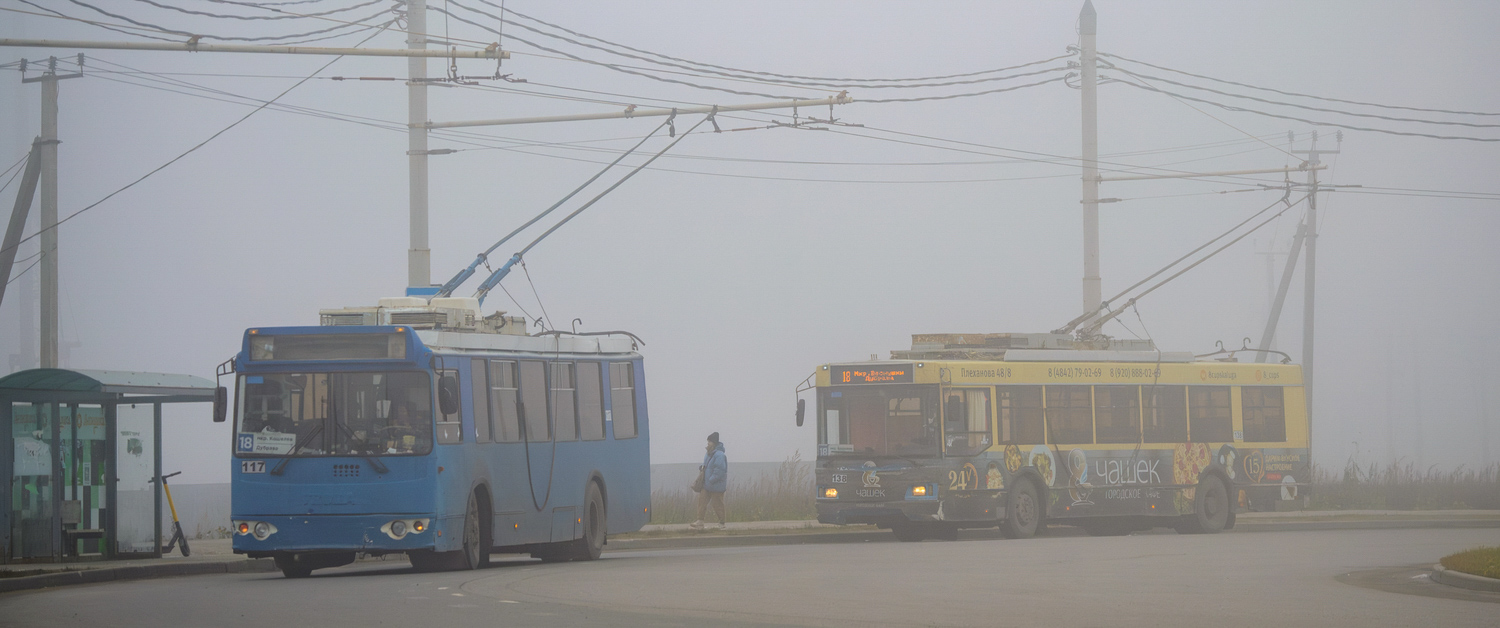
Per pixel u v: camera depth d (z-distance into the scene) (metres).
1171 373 56.84
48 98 66.69
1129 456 55.06
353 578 34.44
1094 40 69.31
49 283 66.31
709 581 31.61
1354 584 30.56
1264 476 59.31
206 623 23.31
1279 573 33.53
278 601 27.31
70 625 23.11
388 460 34.84
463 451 36.25
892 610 25.31
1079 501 53.47
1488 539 48.69
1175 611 25.00
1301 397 61.06
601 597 27.83
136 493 41.88
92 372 38.91
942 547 45.59
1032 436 52.62
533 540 39.72
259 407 35.41
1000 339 55.19
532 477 39.91
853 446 51.50
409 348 35.19
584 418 43.66
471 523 36.56
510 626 22.84
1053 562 37.50
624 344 47.31
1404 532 54.78
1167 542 47.34
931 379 50.50
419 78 52.62
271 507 34.88
